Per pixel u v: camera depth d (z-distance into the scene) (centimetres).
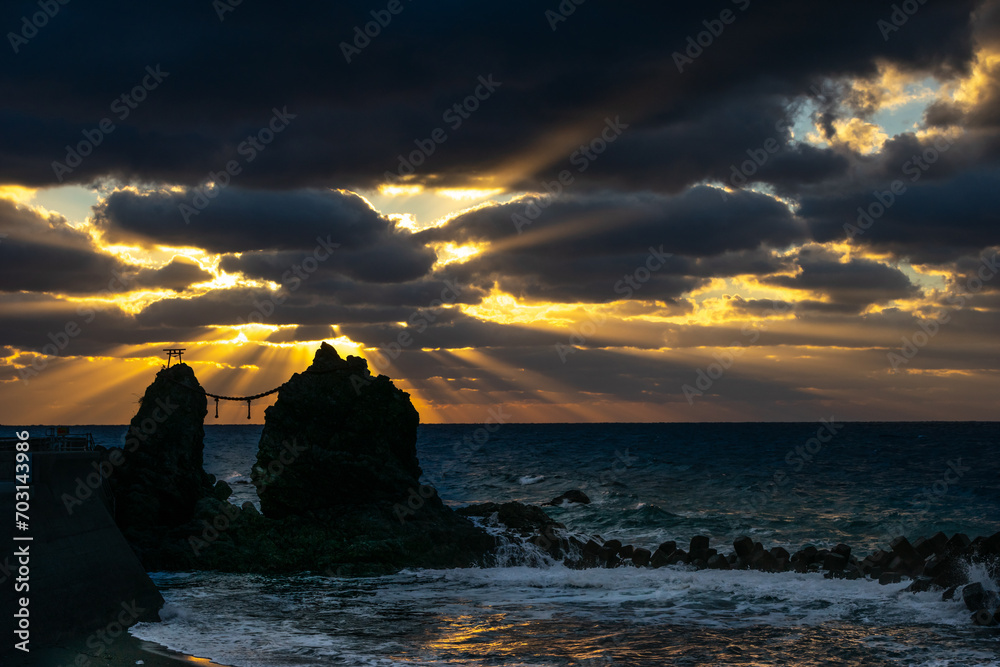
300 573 3809
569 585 3519
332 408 4388
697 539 4084
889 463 11731
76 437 3941
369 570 3794
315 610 2981
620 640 2530
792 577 3594
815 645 2473
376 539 3972
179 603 3083
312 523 4138
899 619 2806
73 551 2492
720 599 3162
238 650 2316
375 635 2567
